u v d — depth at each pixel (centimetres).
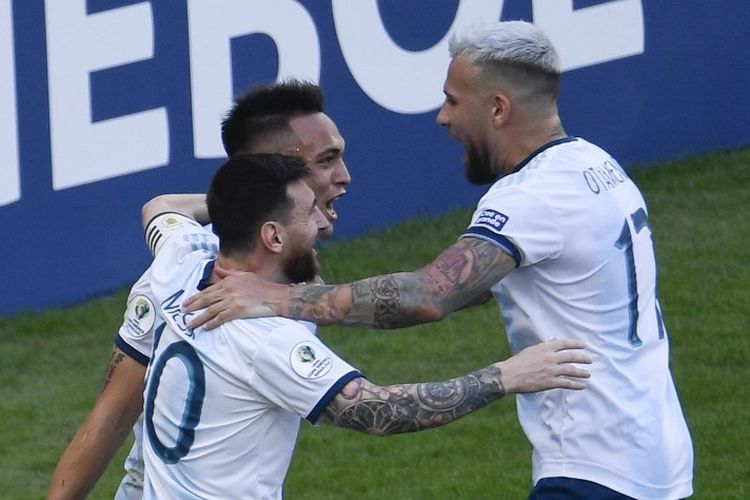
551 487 1341
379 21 3011
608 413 1329
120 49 2830
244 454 1217
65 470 1384
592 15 3164
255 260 1257
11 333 2789
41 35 2778
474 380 1202
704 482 2162
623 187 1379
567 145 1370
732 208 3142
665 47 3241
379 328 1295
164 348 1245
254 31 2912
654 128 3266
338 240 3036
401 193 3086
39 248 2842
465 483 2194
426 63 3059
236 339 1205
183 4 2861
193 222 1420
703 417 2366
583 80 3177
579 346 1233
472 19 3066
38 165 2814
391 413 1181
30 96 2788
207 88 2894
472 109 1374
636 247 1362
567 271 1329
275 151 1418
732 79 3309
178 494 1230
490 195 1333
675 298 2788
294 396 1186
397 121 3058
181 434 1225
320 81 2983
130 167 2866
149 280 1365
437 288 1292
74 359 2705
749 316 2702
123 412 1385
